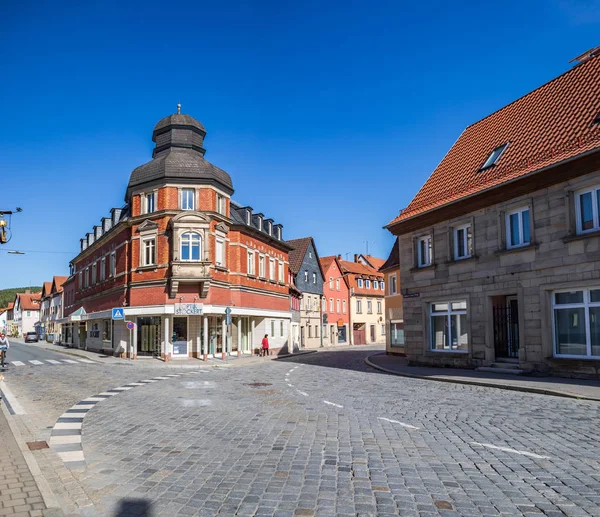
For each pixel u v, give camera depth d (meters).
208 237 27.59
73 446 7.54
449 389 13.55
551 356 15.20
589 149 13.74
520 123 19.44
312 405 10.88
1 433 7.97
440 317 20.47
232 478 5.79
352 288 59.91
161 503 5.05
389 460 6.40
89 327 39.84
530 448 6.89
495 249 17.45
